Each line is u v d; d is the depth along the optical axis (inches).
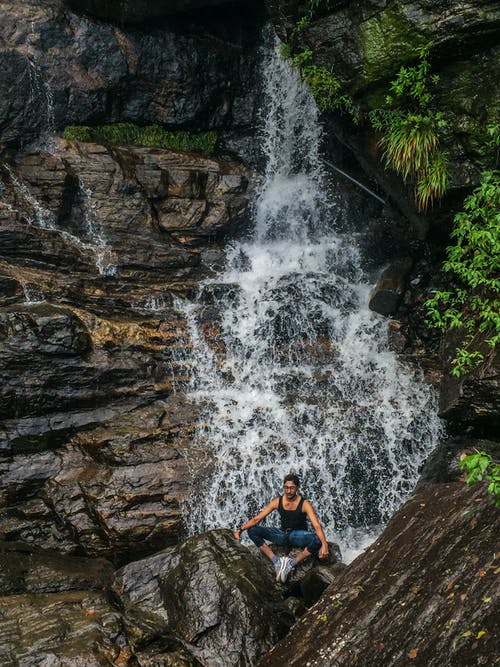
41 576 267.7
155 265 442.3
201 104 492.7
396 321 421.4
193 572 240.7
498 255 314.8
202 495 324.5
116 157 456.4
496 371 304.0
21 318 339.3
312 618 209.9
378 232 448.8
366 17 331.6
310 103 481.4
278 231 483.2
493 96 317.4
